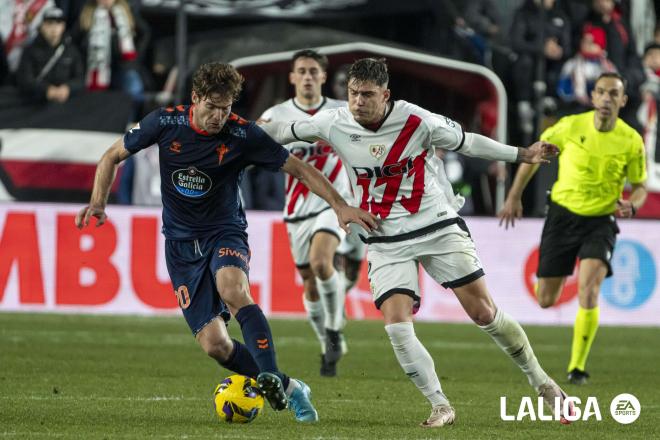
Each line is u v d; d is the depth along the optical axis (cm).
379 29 5159
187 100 4728
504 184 4672
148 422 1766
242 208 1839
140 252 4138
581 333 2634
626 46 5091
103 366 2672
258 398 1773
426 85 4869
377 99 1752
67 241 4097
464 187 4681
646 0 5297
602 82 2692
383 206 1834
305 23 5047
